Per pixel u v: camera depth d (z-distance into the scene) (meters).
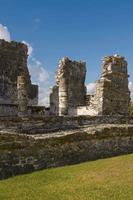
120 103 35.72
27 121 24.02
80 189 17.72
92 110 35.69
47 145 22.03
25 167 20.72
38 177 19.84
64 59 38.03
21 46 37.12
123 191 17.31
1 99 34.59
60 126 26.12
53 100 37.47
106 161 23.44
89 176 19.78
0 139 20.16
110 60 35.25
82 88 39.97
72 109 37.75
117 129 27.23
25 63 37.66
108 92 34.78
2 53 35.19
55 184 18.61
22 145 20.80
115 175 19.78
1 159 19.77
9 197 16.86
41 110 36.16
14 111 34.44
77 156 23.75
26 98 31.64
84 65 40.25
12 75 36.00
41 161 21.56
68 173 20.53
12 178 19.75
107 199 16.38
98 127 27.38
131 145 27.91
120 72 35.84
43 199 16.55
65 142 23.14
